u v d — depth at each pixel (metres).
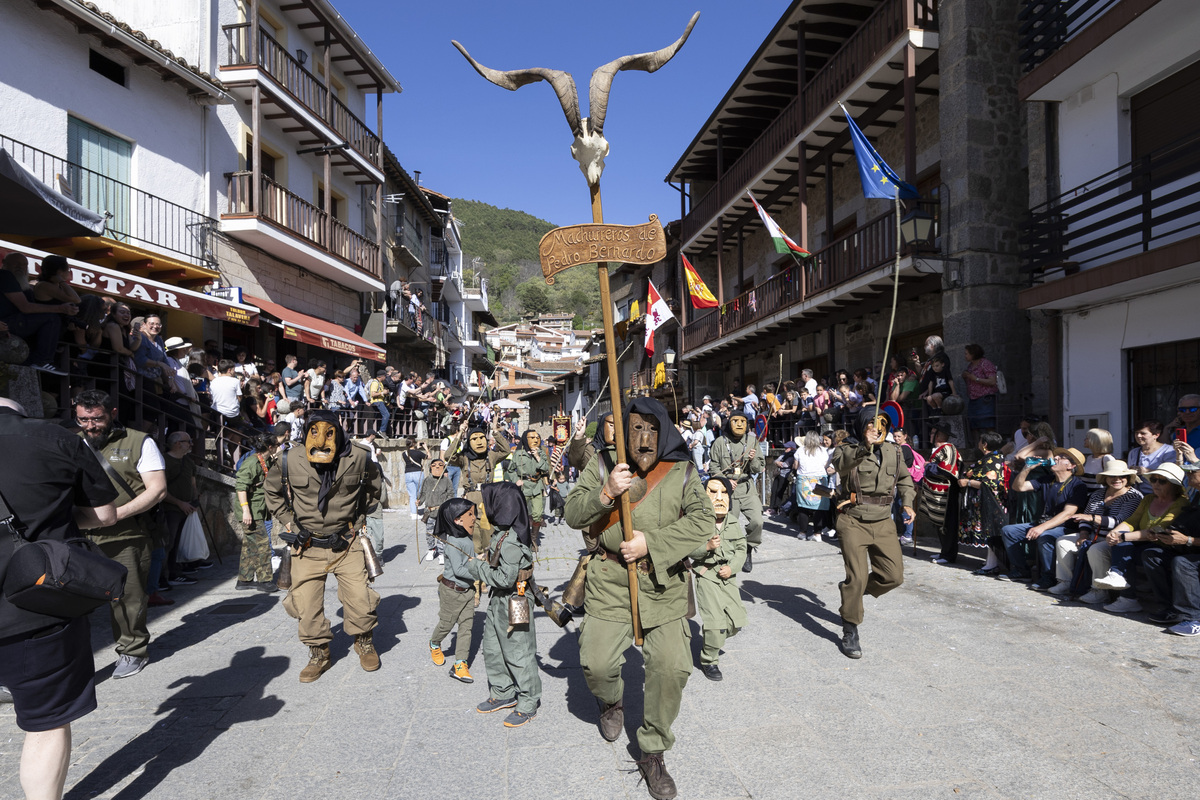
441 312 36.59
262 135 16.78
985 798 3.13
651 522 3.36
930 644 5.40
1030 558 7.28
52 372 6.69
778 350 21.62
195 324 14.35
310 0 17.69
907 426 11.20
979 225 11.41
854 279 13.87
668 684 3.16
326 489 4.77
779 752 3.61
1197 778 3.28
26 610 2.61
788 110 17.12
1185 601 5.48
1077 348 9.76
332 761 3.60
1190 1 7.55
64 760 2.79
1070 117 9.88
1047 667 4.81
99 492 2.86
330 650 5.61
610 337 3.31
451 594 4.93
